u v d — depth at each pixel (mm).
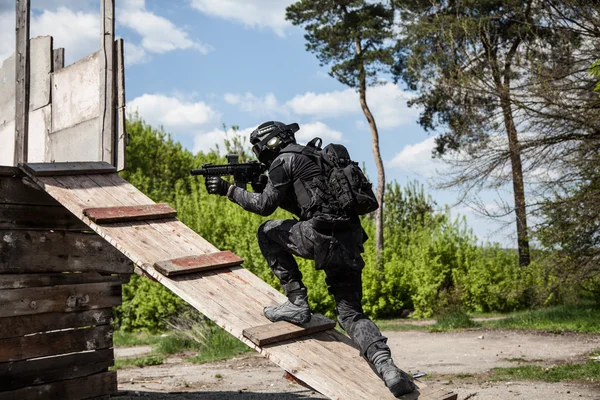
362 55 27188
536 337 13125
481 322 17172
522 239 18109
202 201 22828
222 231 21156
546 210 16688
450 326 16188
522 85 17359
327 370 4086
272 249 4488
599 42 16719
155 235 5297
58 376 6285
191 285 4680
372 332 4016
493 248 23344
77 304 6461
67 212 6465
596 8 16406
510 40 23031
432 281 22047
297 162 4137
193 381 9023
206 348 12844
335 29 27797
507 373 8844
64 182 5750
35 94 8227
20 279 5988
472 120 18719
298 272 4547
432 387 4172
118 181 6234
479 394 7398
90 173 6160
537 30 19047
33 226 6156
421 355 11477
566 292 17703
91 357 6613
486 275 21922
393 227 29281
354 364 4289
